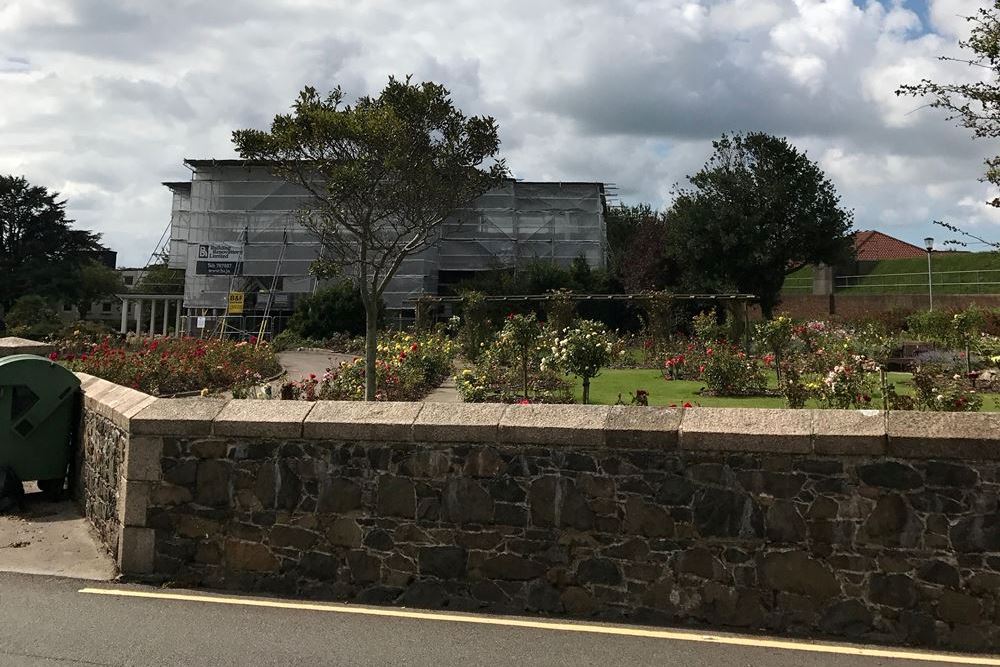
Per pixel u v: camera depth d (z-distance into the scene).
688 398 14.36
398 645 4.25
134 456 5.44
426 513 4.99
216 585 5.29
